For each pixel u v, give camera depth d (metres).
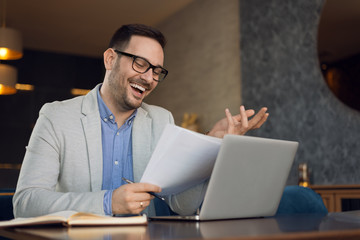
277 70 3.69
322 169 3.32
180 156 1.02
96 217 0.91
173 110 5.35
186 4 5.23
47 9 5.56
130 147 1.60
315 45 3.39
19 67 6.91
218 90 4.54
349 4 3.16
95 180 1.44
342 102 3.19
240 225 0.89
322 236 0.72
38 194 1.16
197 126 4.80
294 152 1.18
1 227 0.87
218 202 1.02
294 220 1.02
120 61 1.50
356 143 3.08
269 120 3.73
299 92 3.51
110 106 1.56
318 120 3.35
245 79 4.00
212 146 1.02
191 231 0.78
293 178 3.50
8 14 5.69
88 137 1.46
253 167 1.06
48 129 1.41
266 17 3.83
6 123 6.71
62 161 1.43
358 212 1.19
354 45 3.11
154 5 5.38
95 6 5.47
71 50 7.11
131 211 1.06
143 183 1.05
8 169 6.30
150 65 1.49
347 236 0.75
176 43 5.39
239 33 4.10
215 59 4.62
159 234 0.73
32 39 6.62
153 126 1.65
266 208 1.15
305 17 3.49
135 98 1.51
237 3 4.36
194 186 1.23
